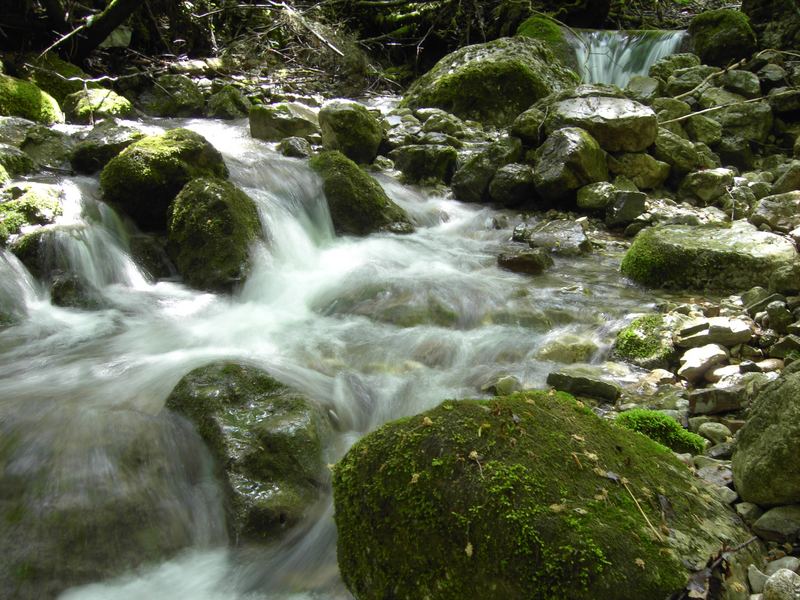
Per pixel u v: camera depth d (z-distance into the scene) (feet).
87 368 14.10
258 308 17.80
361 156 28.17
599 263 20.88
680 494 8.61
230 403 11.63
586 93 27.96
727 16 35.73
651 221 23.24
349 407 12.89
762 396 9.88
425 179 27.89
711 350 14.33
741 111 29.76
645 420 11.73
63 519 10.07
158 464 11.03
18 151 21.95
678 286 18.61
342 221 22.76
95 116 29.86
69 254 18.08
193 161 20.89
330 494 10.71
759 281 17.97
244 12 45.55
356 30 49.62
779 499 9.11
